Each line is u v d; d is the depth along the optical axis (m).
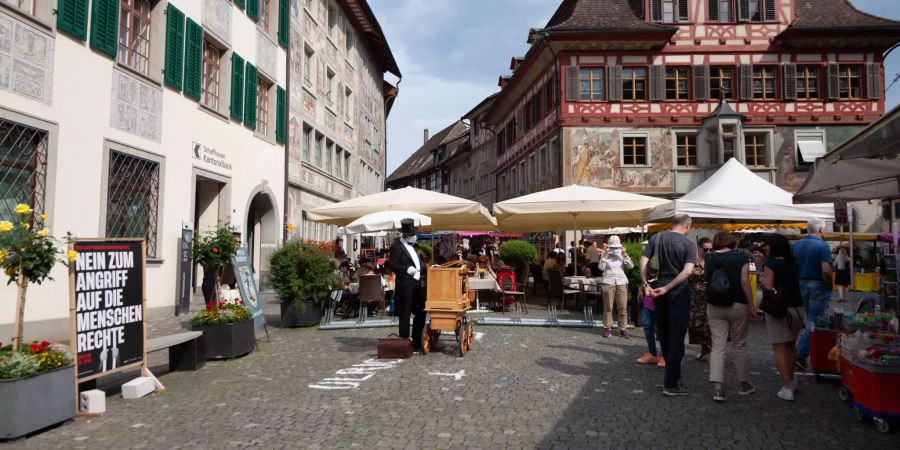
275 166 18.56
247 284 9.48
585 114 26.02
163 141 12.62
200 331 7.66
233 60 15.76
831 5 26.98
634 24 25.91
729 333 6.21
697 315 7.90
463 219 14.47
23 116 8.93
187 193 13.52
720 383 5.75
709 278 5.91
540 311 14.27
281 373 7.21
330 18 25.39
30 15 9.02
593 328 11.23
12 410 4.67
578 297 16.56
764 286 5.96
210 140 14.61
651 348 7.67
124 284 6.15
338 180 26.05
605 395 6.05
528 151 32.34
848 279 22.06
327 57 24.25
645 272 6.22
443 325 8.30
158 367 7.71
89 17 10.40
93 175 10.43
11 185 8.86
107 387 6.51
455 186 59.03
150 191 12.30
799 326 5.91
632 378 6.85
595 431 4.84
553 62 27.44
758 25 26.11
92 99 10.45
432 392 6.17
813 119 25.77
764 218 11.54
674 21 26.20
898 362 4.80
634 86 26.09
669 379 6.00
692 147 26.08
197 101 13.98
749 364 7.78
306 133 21.97
